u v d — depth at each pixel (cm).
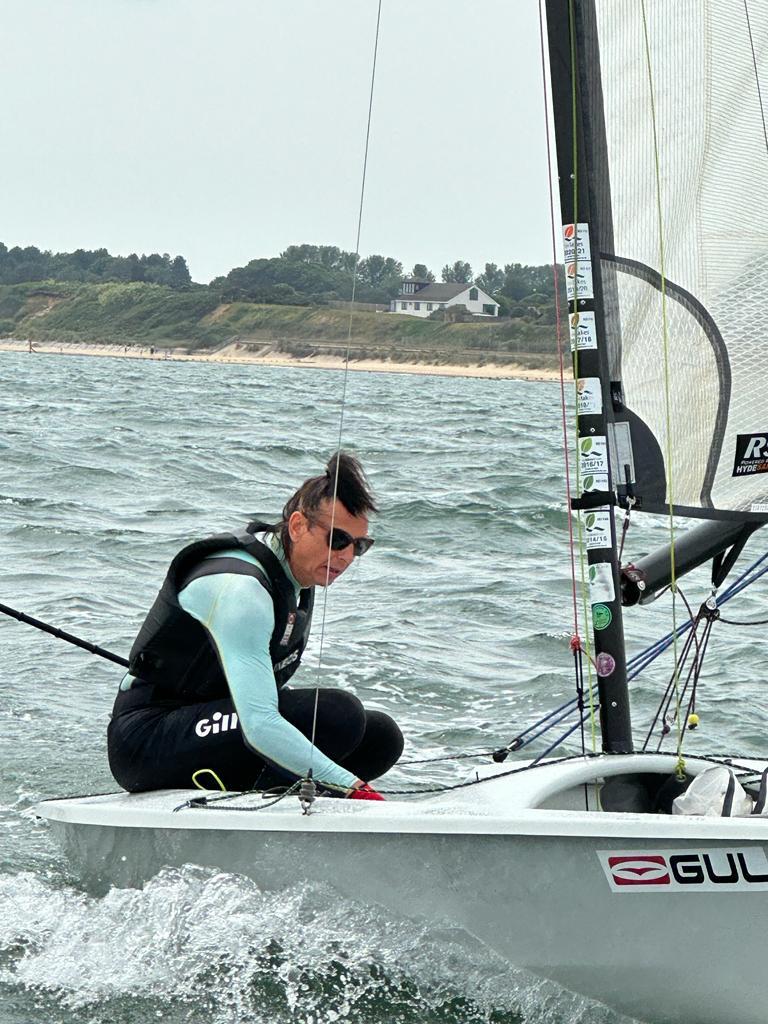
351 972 625
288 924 637
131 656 725
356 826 606
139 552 1989
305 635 712
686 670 1342
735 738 1117
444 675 1310
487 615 1616
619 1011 596
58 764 998
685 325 686
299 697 714
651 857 564
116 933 676
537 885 584
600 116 671
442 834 591
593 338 674
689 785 661
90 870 718
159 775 715
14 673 1247
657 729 1141
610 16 668
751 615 1609
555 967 592
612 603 679
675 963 573
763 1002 568
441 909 604
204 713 703
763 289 691
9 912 702
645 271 680
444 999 614
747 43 681
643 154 676
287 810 634
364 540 675
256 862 640
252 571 671
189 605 678
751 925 559
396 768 1009
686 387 688
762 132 687
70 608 1553
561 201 674
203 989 628
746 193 686
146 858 680
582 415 678
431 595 1736
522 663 1373
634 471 683
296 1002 616
